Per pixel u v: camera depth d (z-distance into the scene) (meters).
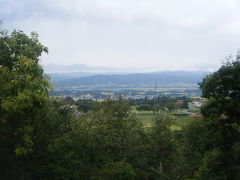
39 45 10.82
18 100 7.57
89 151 13.20
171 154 21.48
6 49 9.98
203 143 15.40
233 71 13.38
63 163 11.33
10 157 9.56
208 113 14.56
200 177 14.63
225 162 14.08
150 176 20.67
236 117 14.09
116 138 17.62
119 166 13.38
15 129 9.20
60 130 12.36
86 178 11.95
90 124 14.76
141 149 20.38
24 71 8.45
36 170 10.69
